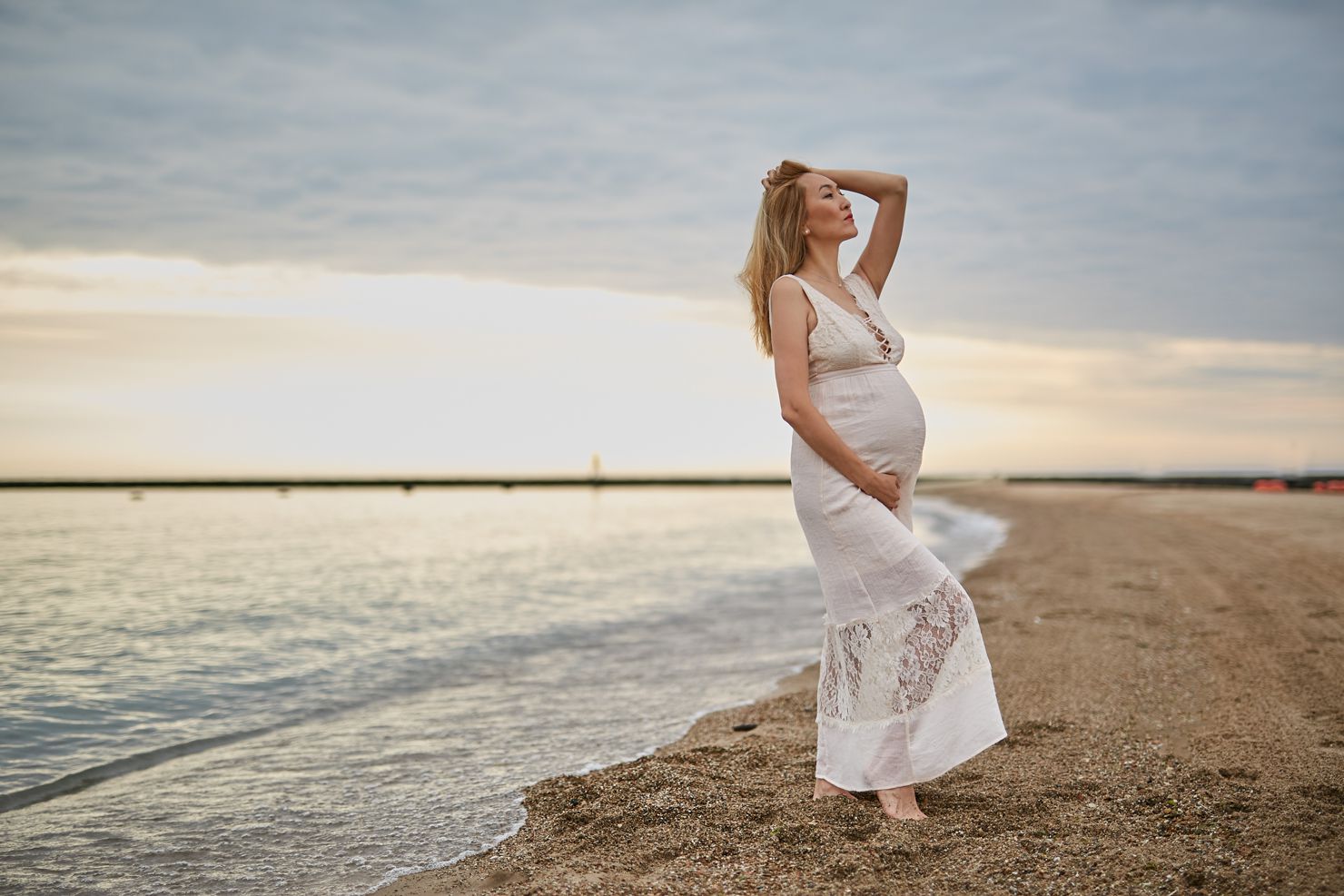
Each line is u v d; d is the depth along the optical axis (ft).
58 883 9.34
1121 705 14.49
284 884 9.16
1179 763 11.21
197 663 21.54
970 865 8.26
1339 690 14.74
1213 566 34.09
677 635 25.13
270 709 17.34
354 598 32.89
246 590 35.06
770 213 10.46
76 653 22.63
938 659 9.41
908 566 9.49
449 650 23.20
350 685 19.29
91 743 14.99
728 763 12.25
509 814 10.90
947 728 9.32
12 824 11.13
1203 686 15.65
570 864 8.99
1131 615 23.66
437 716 16.53
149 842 10.50
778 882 8.13
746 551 54.70
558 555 51.88
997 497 151.43
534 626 26.84
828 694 10.19
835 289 10.28
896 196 10.81
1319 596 25.23
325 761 13.79
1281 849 8.08
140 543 60.03
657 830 9.67
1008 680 16.63
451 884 8.91
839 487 9.68
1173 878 7.61
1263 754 11.41
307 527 80.89
